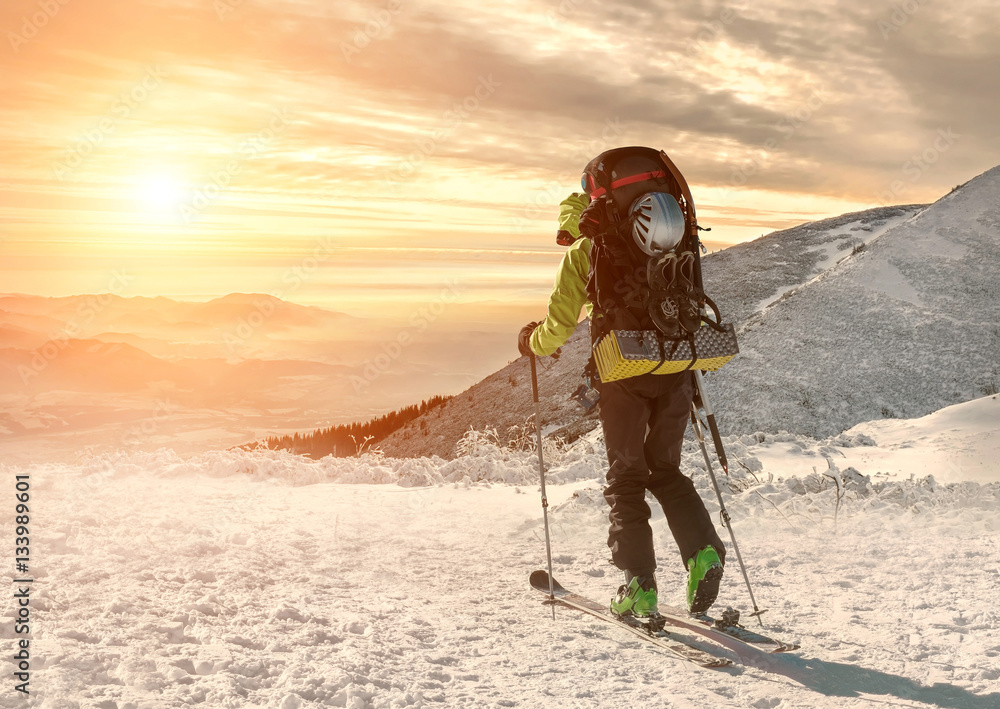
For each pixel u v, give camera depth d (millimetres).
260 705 2443
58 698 2248
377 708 2547
